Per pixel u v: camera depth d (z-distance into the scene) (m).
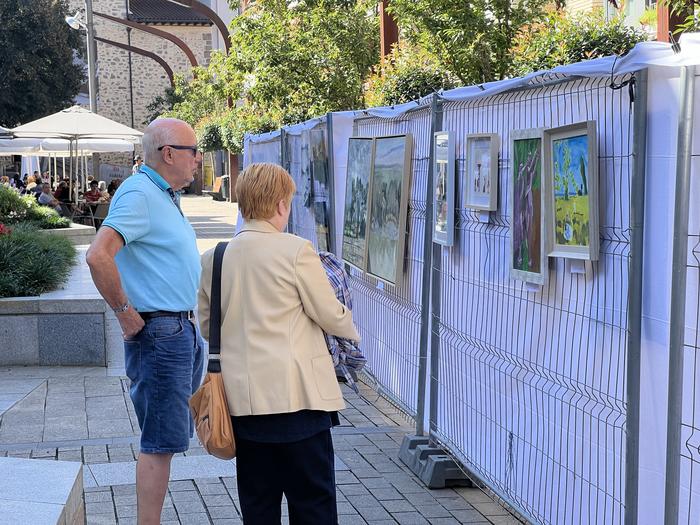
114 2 62.38
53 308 9.12
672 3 8.42
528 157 4.34
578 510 4.03
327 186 8.91
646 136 3.42
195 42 63.59
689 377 3.20
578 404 4.00
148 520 4.53
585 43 10.41
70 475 4.10
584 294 3.93
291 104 18.28
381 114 7.00
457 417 5.53
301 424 3.73
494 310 4.93
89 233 18.58
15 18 51.66
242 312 3.77
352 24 17.88
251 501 3.87
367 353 7.89
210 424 3.72
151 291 4.51
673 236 3.24
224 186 46.81
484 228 5.05
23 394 8.00
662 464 3.41
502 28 11.75
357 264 7.59
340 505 5.25
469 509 5.19
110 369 9.09
